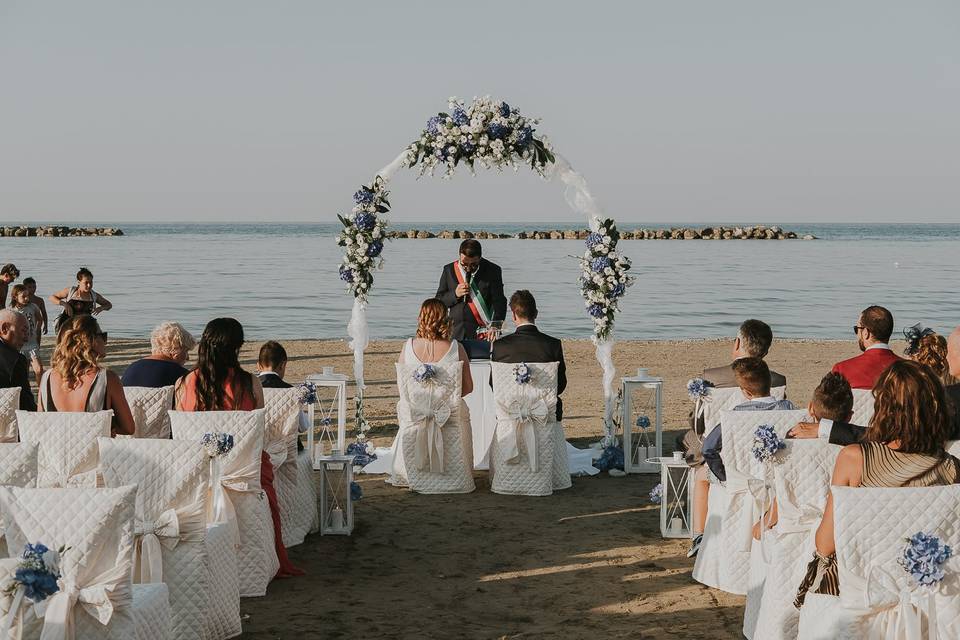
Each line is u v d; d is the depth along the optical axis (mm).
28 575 3285
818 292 33125
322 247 76562
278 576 6094
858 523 3631
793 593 4570
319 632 5148
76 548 3627
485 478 9078
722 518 5875
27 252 64062
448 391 8367
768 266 49656
